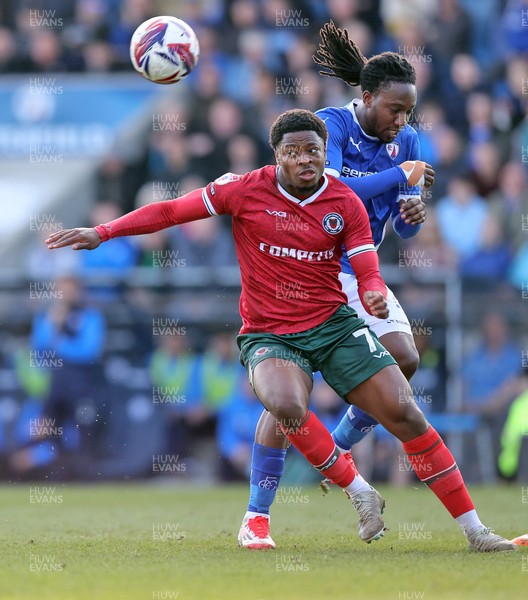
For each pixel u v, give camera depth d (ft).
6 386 143.84
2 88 170.91
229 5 178.19
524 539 63.52
